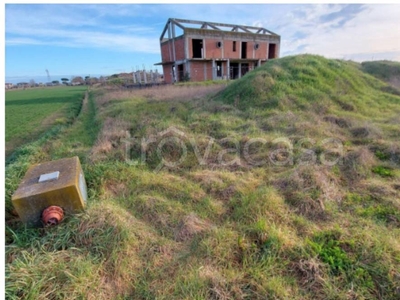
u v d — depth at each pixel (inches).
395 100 325.1
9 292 67.5
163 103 332.8
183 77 785.6
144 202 119.0
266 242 89.8
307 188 123.4
